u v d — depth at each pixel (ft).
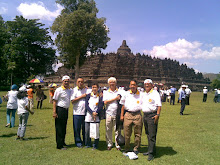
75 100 27.43
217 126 40.78
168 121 46.29
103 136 34.01
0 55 183.11
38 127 38.91
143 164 21.67
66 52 163.73
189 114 57.93
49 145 27.76
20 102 29.94
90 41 155.43
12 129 36.50
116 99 26.30
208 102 102.32
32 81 126.62
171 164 21.75
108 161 22.36
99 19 151.53
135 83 25.09
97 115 26.78
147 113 24.64
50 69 226.79
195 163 22.02
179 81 308.19
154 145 24.00
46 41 219.20
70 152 25.14
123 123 26.73
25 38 198.49
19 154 23.93
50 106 75.46
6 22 195.72
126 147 25.16
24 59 201.16
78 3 165.17
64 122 27.20
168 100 103.96
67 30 144.36
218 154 24.77
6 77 202.80
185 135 33.58
